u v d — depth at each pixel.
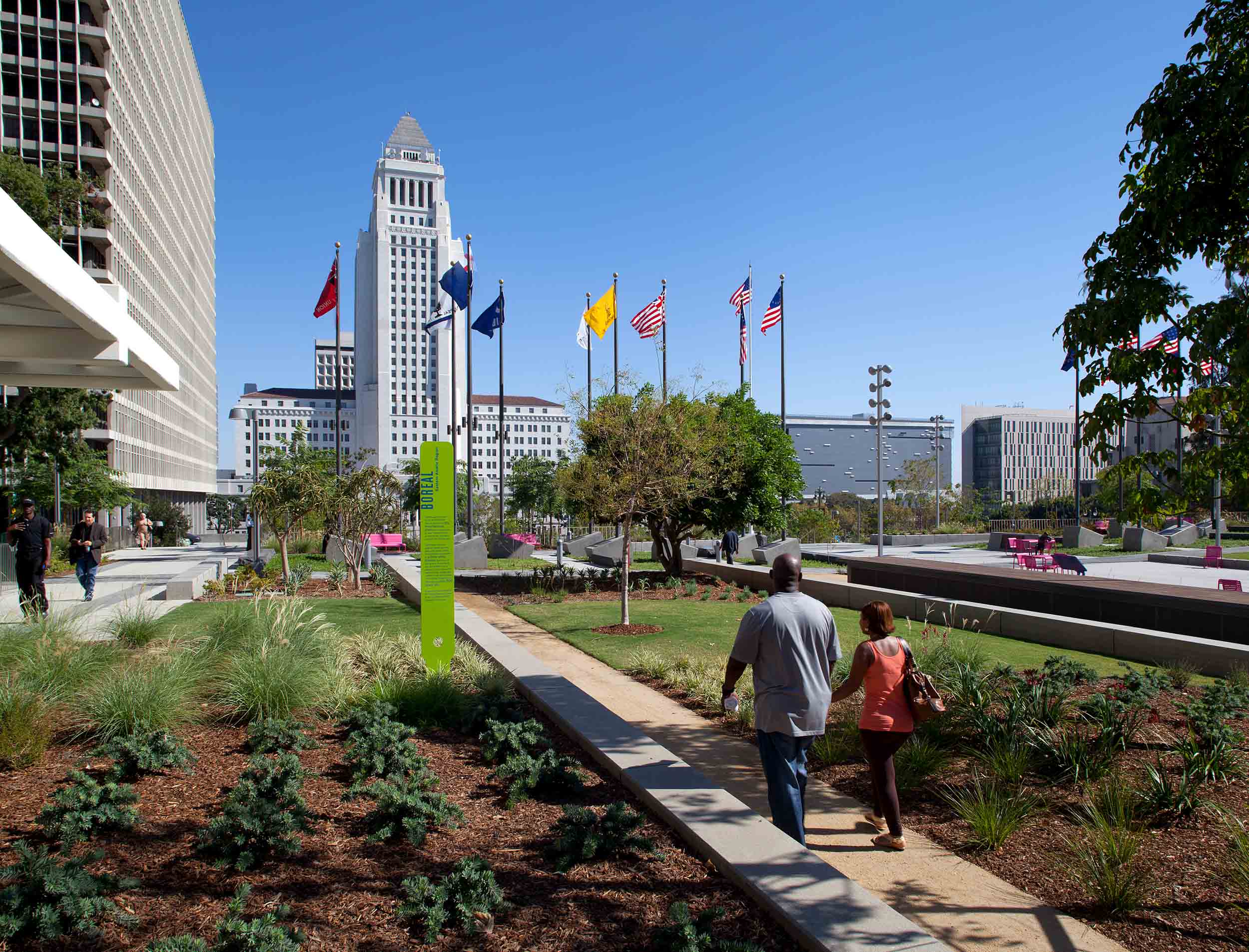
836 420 147.62
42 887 3.26
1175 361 5.26
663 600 18.23
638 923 3.46
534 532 49.53
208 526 118.56
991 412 153.62
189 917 3.39
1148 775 5.64
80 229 54.34
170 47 78.88
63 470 33.62
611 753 5.50
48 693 6.21
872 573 18.12
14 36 54.72
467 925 3.35
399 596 17.31
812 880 3.65
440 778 5.28
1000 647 12.03
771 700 4.63
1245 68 5.21
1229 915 4.05
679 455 15.53
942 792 5.81
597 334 30.02
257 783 4.70
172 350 79.50
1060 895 4.34
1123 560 33.44
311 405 137.12
